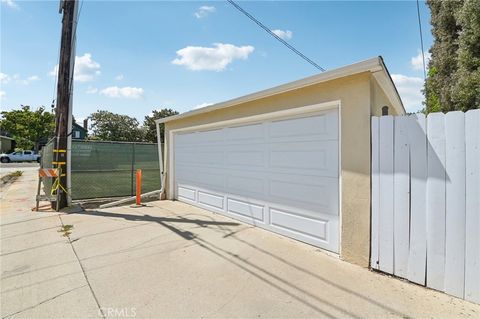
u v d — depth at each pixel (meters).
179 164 7.70
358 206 3.19
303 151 3.99
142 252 3.69
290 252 3.65
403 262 2.80
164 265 3.25
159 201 7.76
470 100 8.12
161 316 2.21
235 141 5.42
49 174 6.32
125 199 7.46
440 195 2.55
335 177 3.55
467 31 8.10
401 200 2.82
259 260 3.39
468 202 2.38
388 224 2.92
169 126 7.98
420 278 2.67
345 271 3.04
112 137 34.00
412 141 2.75
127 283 2.79
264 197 4.72
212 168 6.19
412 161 2.74
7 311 2.28
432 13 11.18
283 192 4.34
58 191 6.42
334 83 3.46
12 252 3.69
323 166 3.71
